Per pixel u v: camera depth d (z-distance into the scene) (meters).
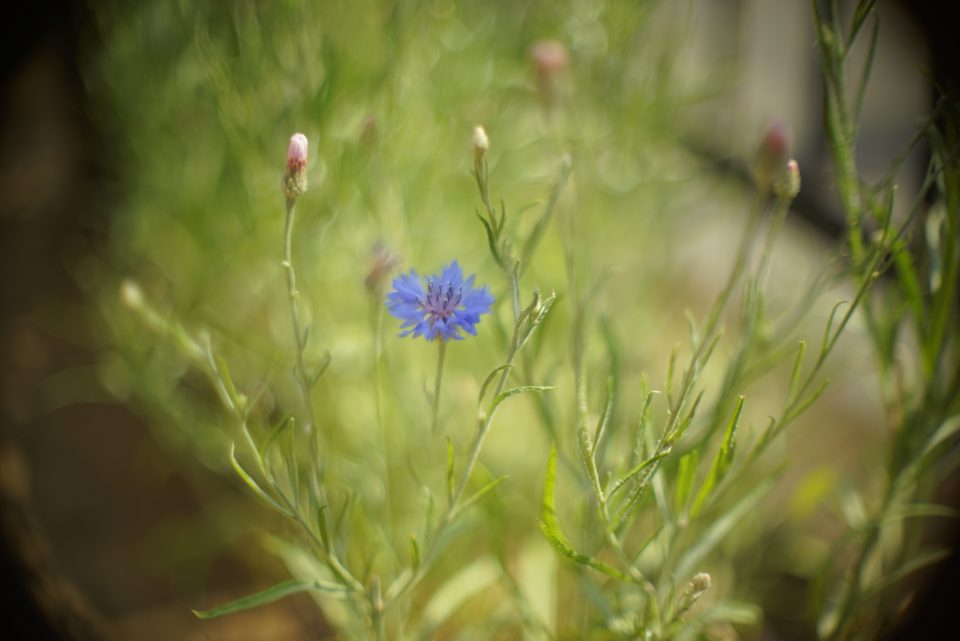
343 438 0.89
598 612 0.74
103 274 1.13
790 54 1.30
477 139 0.63
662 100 0.94
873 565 0.83
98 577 0.90
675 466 0.73
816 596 0.79
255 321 1.07
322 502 0.71
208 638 0.84
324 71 0.83
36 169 1.31
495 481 0.66
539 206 0.99
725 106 1.27
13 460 0.97
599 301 0.89
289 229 0.65
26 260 1.22
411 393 0.86
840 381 1.07
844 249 0.73
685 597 0.65
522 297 0.86
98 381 1.09
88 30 1.16
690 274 1.23
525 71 0.92
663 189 1.01
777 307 0.98
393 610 0.79
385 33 0.87
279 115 0.85
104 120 1.16
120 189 1.18
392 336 0.85
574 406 0.74
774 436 0.69
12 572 0.84
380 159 0.85
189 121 1.00
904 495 0.79
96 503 0.96
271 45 0.87
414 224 0.89
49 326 1.14
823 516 0.95
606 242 0.96
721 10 1.30
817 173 1.24
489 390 0.85
